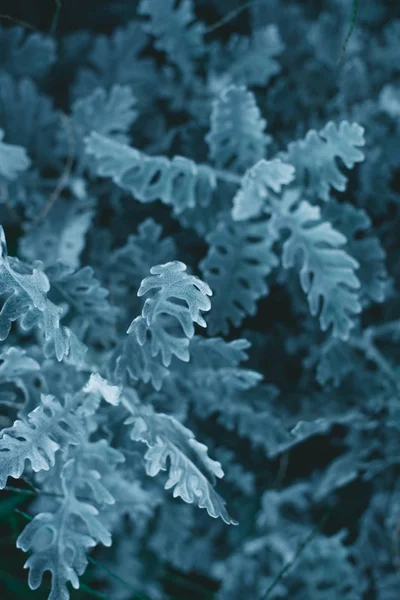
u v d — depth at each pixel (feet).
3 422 3.49
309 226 3.51
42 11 3.85
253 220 3.57
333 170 3.40
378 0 3.82
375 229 3.74
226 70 3.69
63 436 3.18
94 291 3.33
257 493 3.76
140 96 3.73
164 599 3.79
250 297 3.48
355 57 3.77
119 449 3.37
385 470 3.70
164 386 3.46
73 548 3.23
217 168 3.52
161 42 3.66
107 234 3.63
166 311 3.11
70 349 3.19
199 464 3.22
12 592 3.77
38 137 3.67
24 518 3.57
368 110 3.68
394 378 3.61
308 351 3.70
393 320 3.67
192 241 3.70
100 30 3.87
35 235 3.58
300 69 3.79
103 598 3.76
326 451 3.77
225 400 3.51
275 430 3.55
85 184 3.67
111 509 3.52
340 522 3.76
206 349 3.30
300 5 3.86
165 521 3.70
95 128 3.60
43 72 3.72
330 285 3.39
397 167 3.77
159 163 3.41
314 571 3.72
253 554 3.76
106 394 3.17
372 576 3.75
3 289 3.10
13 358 3.27
